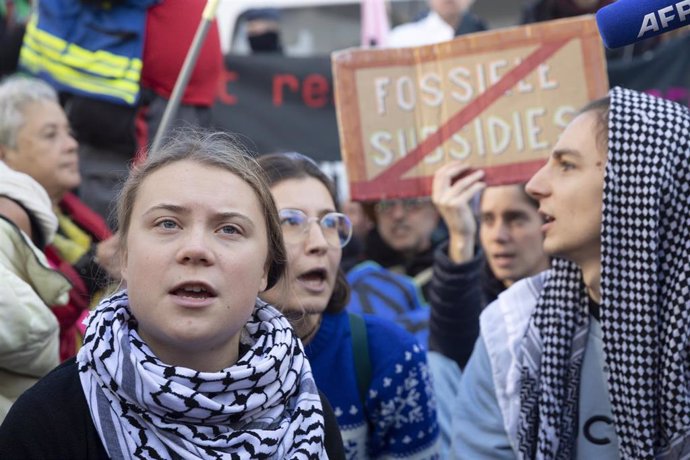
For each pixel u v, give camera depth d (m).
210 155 2.17
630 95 2.81
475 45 3.82
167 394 1.98
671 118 2.74
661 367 2.69
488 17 9.05
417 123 3.84
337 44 8.39
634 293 2.70
